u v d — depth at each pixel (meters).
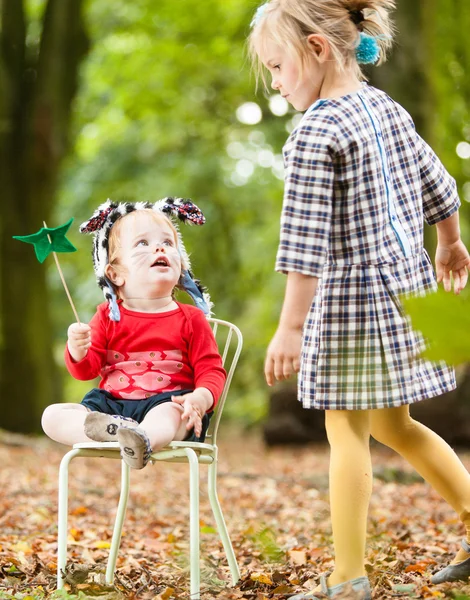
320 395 3.84
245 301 27.66
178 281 4.58
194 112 25.20
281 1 4.12
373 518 7.73
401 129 4.18
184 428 3.96
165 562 5.57
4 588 4.50
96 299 27.14
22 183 18.98
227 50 23.91
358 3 4.09
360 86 4.16
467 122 19.91
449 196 4.45
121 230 4.34
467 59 17.97
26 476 11.06
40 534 6.74
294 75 4.06
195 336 4.21
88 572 4.61
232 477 11.66
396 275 3.87
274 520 8.02
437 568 4.84
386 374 3.77
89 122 25.06
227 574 5.07
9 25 18.83
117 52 24.27
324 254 3.76
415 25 14.52
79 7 18.94
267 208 27.56
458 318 1.15
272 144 24.77
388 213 3.95
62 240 4.12
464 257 4.62
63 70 18.86
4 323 19.11
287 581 4.57
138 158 26.86
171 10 23.25
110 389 4.20
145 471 12.30
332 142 3.81
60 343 28.70
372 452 15.64
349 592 3.66
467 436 15.62
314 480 11.21
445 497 4.30
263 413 26.88
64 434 4.05
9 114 18.77
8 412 18.91
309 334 3.96
